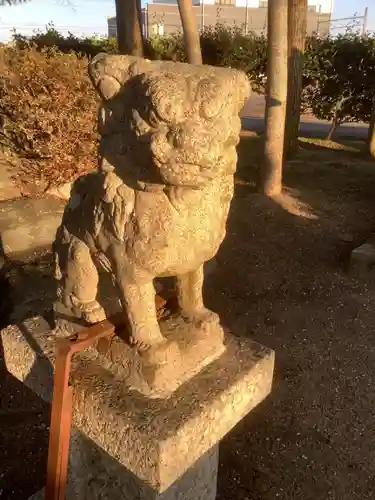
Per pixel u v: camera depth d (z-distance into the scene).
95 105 4.05
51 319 1.44
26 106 3.80
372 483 2.02
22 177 4.16
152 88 0.86
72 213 1.20
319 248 4.21
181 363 1.17
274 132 4.98
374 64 7.31
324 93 7.75
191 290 1.23
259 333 3.05
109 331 1.13
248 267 3.90
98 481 1.43
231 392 1.16
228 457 2.13
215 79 0.90
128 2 4.89
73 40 8.60
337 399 2.49
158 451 0.99
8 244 3.59
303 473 2.06
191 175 0.87
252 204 5.01
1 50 4.06
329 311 3.31
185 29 4.41
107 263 1.12
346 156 7.14
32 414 2.35
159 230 1.00
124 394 1.11
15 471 2.04
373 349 2.90
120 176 1.00
